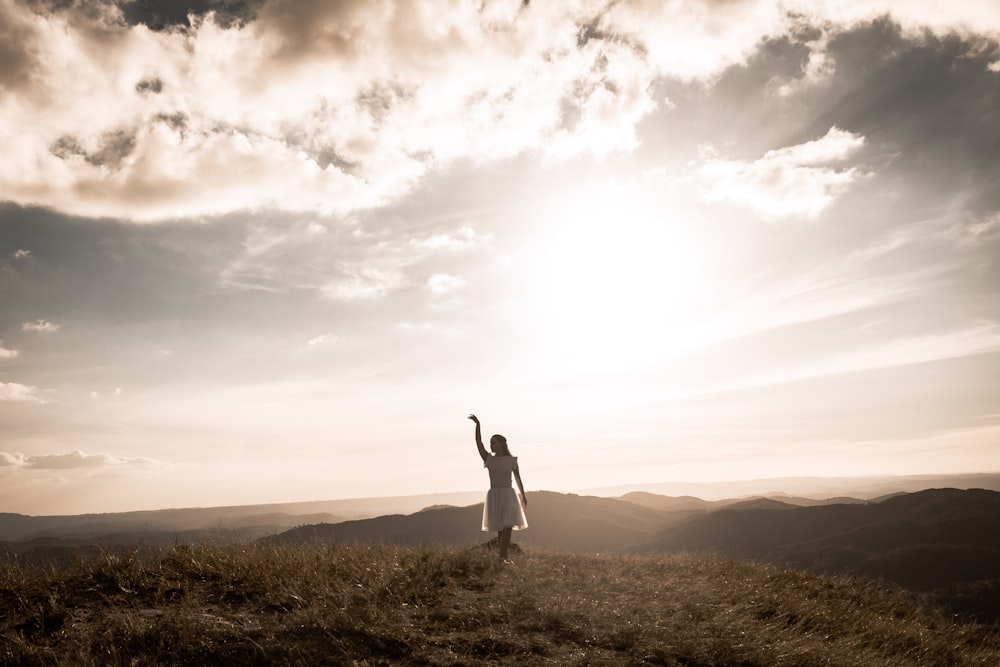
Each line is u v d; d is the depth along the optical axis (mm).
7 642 6770
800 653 8375
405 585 9195
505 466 11930
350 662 6711
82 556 9156
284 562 9742
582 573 11531
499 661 7074
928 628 12234
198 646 6875
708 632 8516
